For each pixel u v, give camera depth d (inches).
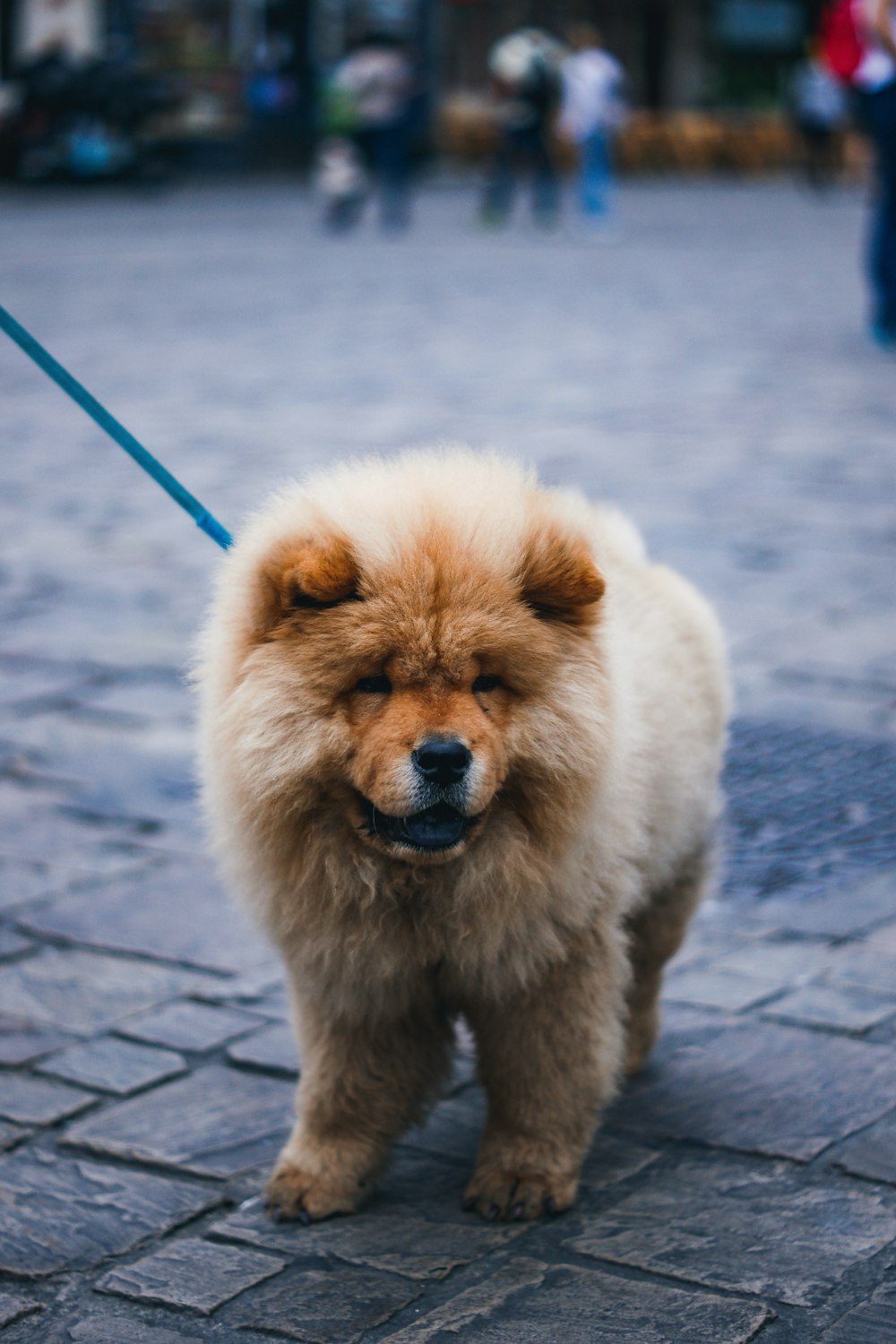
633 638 139.4
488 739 113.3
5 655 275.6
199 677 128.0
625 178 1507.1
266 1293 116.2
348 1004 125.3
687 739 140.2
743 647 269.6
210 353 556.4
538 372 523.2
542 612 120.7
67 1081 148.2
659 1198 128.4
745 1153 135.0
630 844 127.0
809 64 1343.5
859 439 422.6
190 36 1309.1
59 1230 124.8
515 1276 117.5
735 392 488.4
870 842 200.2
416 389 491.2
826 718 240.7
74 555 334.0
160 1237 124.0
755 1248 120.3
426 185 1382.9
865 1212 124.9
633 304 682.2
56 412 473.1
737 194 1348.4
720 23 1646.2
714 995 164.4
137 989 167.0
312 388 493.0
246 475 377.7
